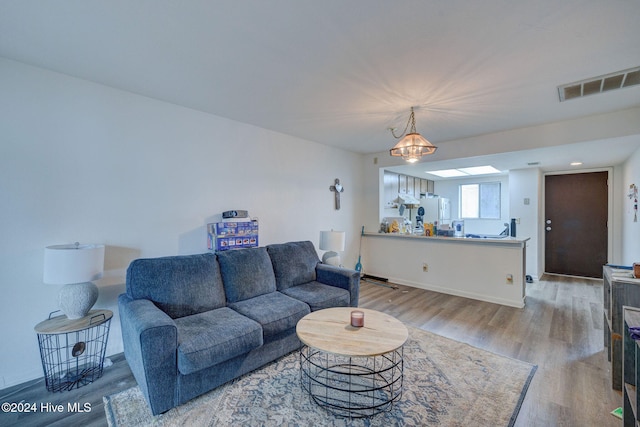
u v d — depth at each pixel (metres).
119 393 1.98
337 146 4.72
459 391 1.97
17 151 2.09
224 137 3.28
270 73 2.25
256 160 3.61
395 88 2.49
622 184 4.84
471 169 5.60
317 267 3.38
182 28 1.71
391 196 5.91
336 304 2.82
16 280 2.09
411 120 3.33
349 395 1.93
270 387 2.03
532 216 5.28
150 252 2.73
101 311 2.26
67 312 2.07
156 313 1.91
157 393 1.72
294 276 3.16
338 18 1.61
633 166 3.90
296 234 4.14
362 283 4.89
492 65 2.10
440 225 4.78
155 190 2.76
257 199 3.62
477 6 1.50
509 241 3.72
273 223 3.82
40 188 2.18
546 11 1.54
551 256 5.66
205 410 1.80
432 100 2.74
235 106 2.94
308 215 4.33
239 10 1.54
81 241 2.35
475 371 2.21
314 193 4.43
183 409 1.81
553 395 1.93
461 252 4.19
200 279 2.48
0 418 1.77
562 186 5.54
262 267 2.91
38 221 2.17
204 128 3.11
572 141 3.30
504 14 1.56
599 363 2.32
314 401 1.87
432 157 4.50
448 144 4.34
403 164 4.93
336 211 4.83
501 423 1.68
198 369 1.81
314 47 1.90
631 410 1.52
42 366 2.18
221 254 2.77
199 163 3.07
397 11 1.55
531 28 1.68
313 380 2.10
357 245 5.32
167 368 1.75
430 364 2.31
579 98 2.68
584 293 4.29
